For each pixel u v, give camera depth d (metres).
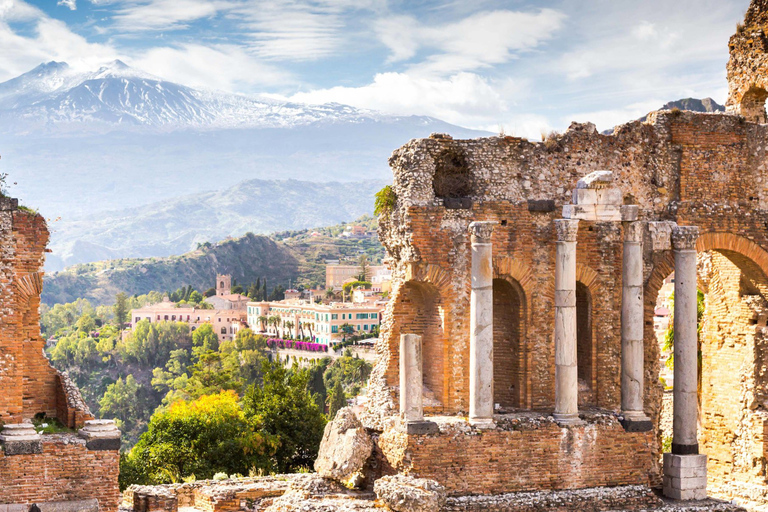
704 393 48.03
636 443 40.16
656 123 43.69
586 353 42.53
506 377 41.66
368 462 38.22
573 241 39.53
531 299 40.81
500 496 37.06
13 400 33.38
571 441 39.00
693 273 41.56
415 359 36.94
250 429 63.12
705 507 39.25
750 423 45.34
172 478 56.81
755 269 45.28
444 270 39.28
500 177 40.62
